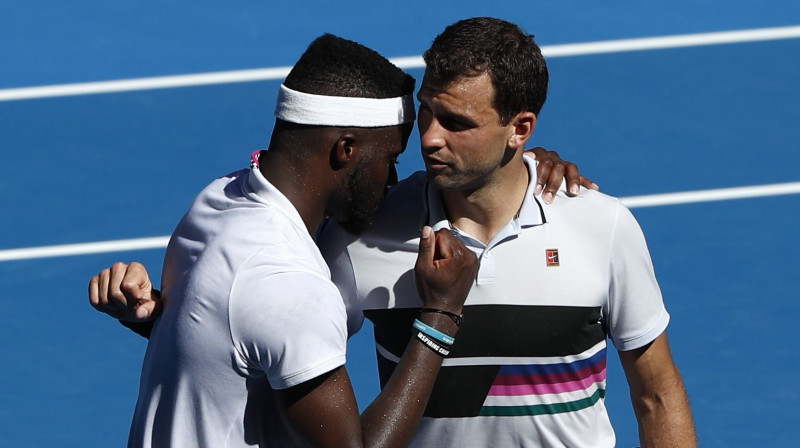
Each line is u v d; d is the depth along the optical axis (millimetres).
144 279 13328
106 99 33406
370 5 37094
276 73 34438
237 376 12422
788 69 34469
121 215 29625
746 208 29859
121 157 31406
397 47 35250
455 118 12836
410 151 31531
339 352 12234
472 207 13766
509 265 13812
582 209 13984
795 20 36406
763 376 25188
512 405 14141
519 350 13922
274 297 12086
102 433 23938
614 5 37281
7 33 35875
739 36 35750
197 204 13328
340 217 13500
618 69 34500
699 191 30359
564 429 14305
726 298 27141
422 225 13938
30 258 28375
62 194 30234
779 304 27000
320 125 12781
